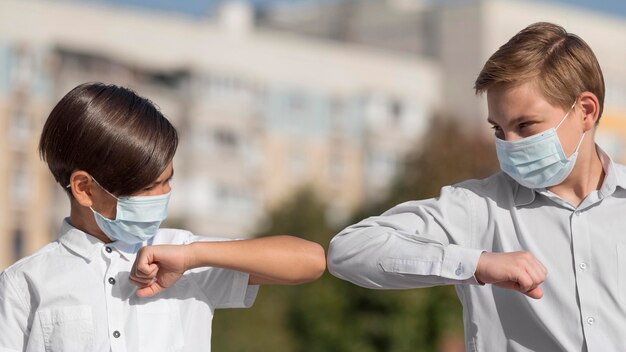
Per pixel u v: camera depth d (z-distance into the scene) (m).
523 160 3.72
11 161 33.34
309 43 39.00
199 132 36.94
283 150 38.38
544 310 3.72
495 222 3.84
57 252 3.79
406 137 39.91
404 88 40.06
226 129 37.44
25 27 33.81
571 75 3.71
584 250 3.73
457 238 3.83
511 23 40.28
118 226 3.69
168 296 3.77
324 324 26.73
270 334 26.78
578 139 3.74
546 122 3.69
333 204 37.56
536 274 3.44
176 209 36.50
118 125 3.64
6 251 33.25
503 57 3.72
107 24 35.25
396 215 3.89
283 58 38.56
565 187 3.84
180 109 36.66
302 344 27.14
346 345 26.42
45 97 33.94
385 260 3.67
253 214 37.81
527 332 3.74
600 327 3.67
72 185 3.69
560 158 3.71
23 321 3.72
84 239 3.77
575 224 3.76
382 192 32.38
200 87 36.91
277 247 3.75
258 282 3.82
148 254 3.60
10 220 33.38
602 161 3.87
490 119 3.80
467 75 40.34
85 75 34.56
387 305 26.11
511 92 3.70
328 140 39.03
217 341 26.48
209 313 3.81
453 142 31.34
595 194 3.79
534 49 3.72
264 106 38.09
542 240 3.79
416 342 25.72
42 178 33.81
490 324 3.79
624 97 39.62
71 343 3.67
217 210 37.16
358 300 26.62
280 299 27.31
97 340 3.69
